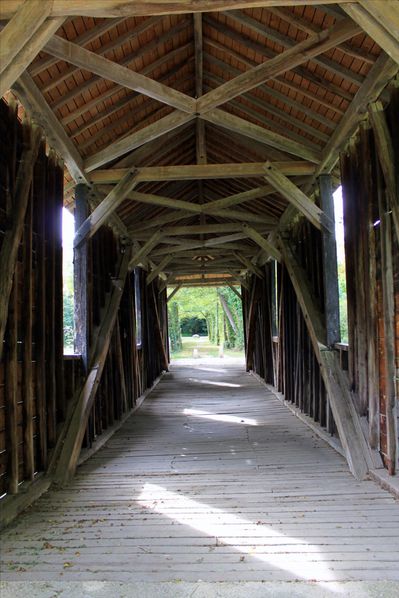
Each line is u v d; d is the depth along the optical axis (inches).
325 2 103.5
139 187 295.4
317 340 225.3
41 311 171.9
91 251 235.3
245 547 110.1
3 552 109.8
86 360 218.8
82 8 100.3
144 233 346.9
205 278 644.1
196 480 166.6
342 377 202.1
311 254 261.6
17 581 94.9
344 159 200.5
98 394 234.8
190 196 362.9
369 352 172.7
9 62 98.7
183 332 1743.4
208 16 179.5
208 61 209.2
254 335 549.0
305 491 150.6
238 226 327.9
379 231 166.2
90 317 228.5
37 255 173.3
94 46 162.1
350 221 197.5
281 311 335.9
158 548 110.7
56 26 103.4
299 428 249.8
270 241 365.4
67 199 249.9
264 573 96.9
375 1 98.3
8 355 142.8
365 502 139.0
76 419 191.8
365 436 175.9
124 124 217.8
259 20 166.2
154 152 253.6
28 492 145.3
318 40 145.4
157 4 102.3
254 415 291.3
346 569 97.7
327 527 120.8
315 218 221.5
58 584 93.1
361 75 161.6
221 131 251.9
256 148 237.8
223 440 228.4
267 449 208.4
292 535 116.3
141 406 338.6
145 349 415.8
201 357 962.7
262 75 157.8
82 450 204.1
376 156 162.4
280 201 308.3
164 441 230.5
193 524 125.3
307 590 88.9
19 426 152.1
